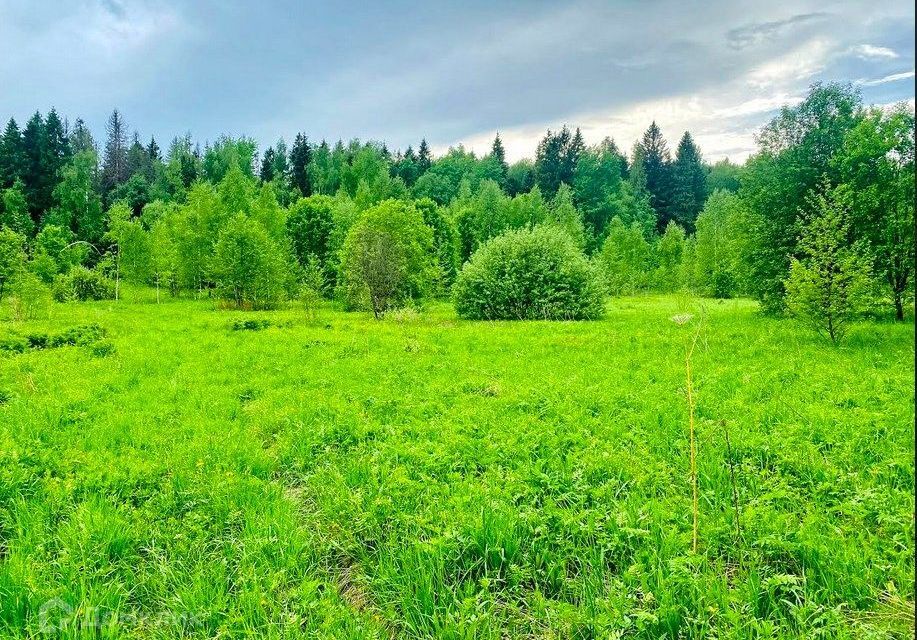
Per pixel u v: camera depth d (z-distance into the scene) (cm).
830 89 2519
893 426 716
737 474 606
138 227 4897
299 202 6181
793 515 499
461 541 478
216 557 491
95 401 1035
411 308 3005
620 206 9719
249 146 12206
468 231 7219
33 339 1816
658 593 397
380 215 4159
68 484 614
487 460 686
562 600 431
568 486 598
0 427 851
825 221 1630
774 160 2612
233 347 1766
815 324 1583
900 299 2142
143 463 692
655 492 578
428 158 13388
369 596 452
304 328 2361
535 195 8588
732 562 463
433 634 394
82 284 4431
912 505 497
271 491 616
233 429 853
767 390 978
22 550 481
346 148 13662
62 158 8581
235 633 385
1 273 2967
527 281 3075
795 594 396
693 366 1255
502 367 1341
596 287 3091
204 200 5984
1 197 7175
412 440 785
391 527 527
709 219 7000
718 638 351
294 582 453
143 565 476
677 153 11725
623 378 1164
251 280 4109
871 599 393
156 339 1955
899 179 2089
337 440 808
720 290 4588
